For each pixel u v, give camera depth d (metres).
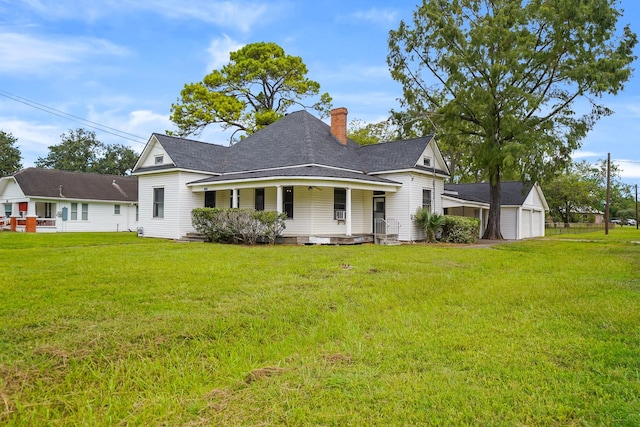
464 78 20.80
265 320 5.01
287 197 17.91
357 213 19.78
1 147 39.38
